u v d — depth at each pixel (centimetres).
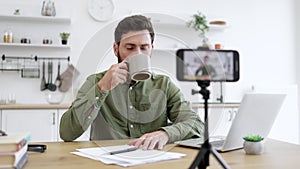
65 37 343
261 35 405
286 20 414
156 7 377
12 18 340
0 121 288
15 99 342
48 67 351
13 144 78
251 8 405
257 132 117
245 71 397
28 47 348
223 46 381
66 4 355
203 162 76
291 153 109
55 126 300
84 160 96
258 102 105
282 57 410
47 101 335
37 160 96
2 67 339
